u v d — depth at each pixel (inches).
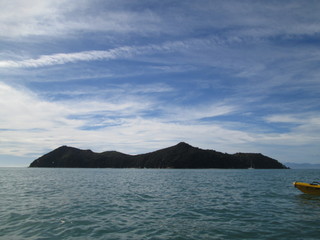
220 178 2504.9
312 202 862.5
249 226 542.0
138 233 487.5
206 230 510.6
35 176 2778.1
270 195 1042.1
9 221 571.5
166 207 766.5
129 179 2276.1
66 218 604.7
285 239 454.0
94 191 1186.0
